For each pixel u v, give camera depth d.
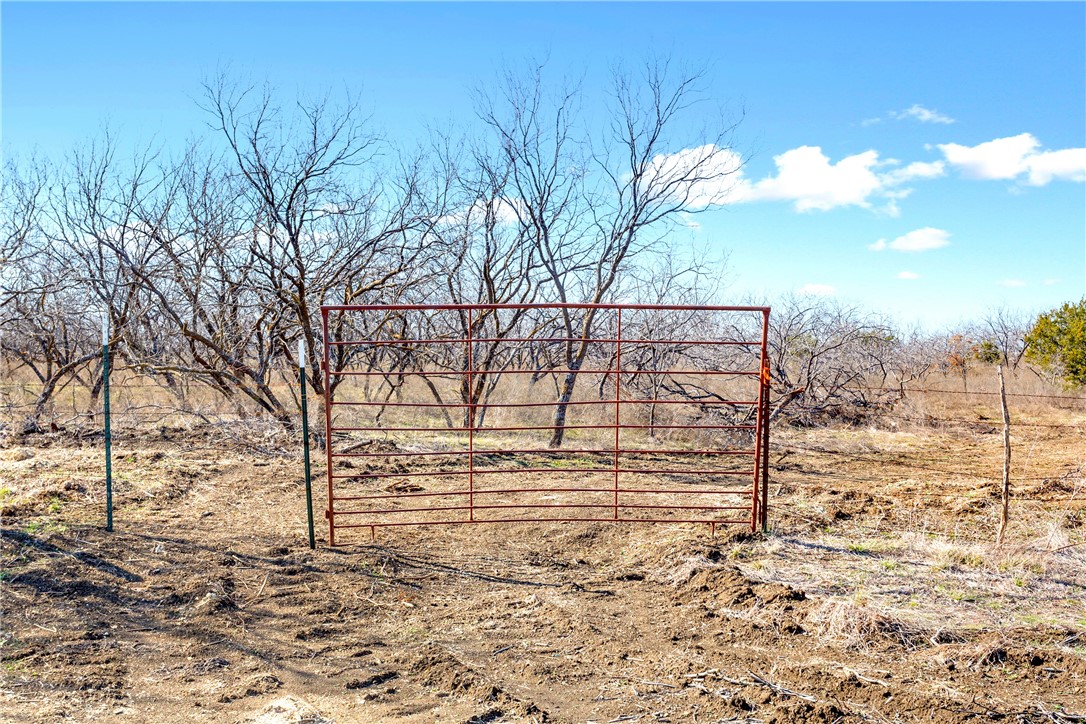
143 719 3.94
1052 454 12.68
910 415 15.92
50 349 13.70
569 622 5.31
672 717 4.00
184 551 6.56
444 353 13.79
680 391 13.77
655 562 6.63
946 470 11.25
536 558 6.85
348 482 9.61
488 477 10.26
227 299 12.56
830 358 16.38
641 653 4.81
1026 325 26.69
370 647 4.90
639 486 9.69
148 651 4.74
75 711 3.97
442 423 14.34
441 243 12.67
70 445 11.11
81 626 4.99
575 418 14.25
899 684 4.24
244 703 4.13
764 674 4.45
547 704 4.16
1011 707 3.97
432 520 7.95
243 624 5.18
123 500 8.02
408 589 5.99
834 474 10.86
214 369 12.48
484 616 5.46
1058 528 7.03
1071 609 5.28
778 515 7.81
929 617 5.15
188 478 9.17
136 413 13.16
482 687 4.29
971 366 23.75
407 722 3.93
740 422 13.61
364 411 14.88
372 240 12.31
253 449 11.20
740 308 6.73
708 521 7.13
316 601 5.65
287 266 12.20
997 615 5.17
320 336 12.48
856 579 5.89
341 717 3.99
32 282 13.36
